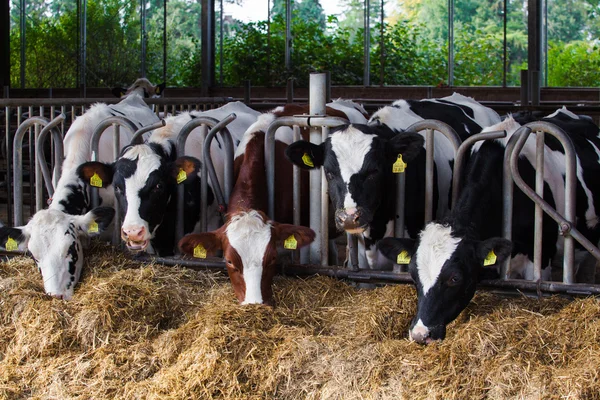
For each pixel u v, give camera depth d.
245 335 4.14
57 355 4.38
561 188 5.16
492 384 3.61
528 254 4.99
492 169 4.76
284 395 3.88
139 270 5.18
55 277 4.86
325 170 4.84
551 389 3.50
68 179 5.73
